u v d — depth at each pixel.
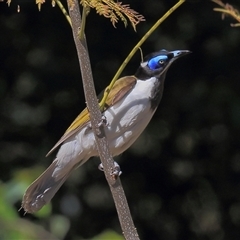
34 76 13.93
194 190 14.68
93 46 13.76
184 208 14.91
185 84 13.84
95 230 14.00
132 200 14.55
